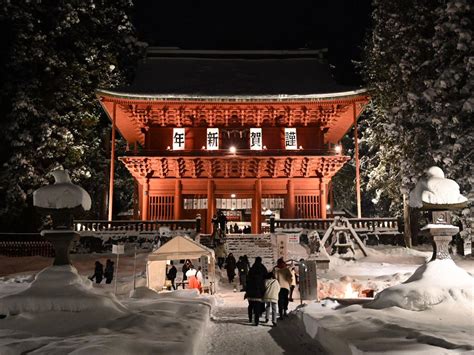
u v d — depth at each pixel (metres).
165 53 53.88
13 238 37.78
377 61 41.19
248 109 44.31
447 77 31.83
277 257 28.98
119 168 56.38
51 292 11.71
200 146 44.97
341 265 28.83
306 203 44.38
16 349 8.66
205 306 15.26
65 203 12.61
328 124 45.41
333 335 9.15
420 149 35.38
